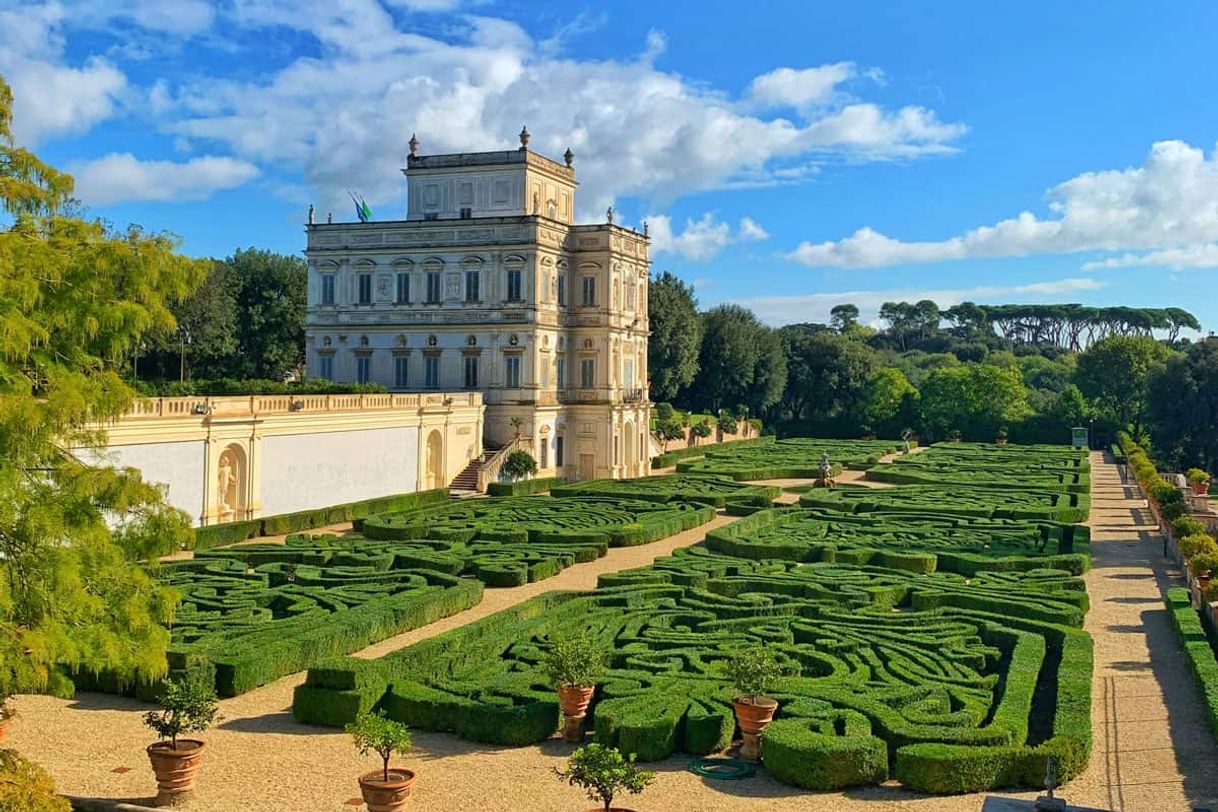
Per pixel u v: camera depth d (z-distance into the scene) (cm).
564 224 9888
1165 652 3628
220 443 6081
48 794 1988
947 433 16062
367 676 2928
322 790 2411
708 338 15100
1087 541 5794
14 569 2106
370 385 8881
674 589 4338
